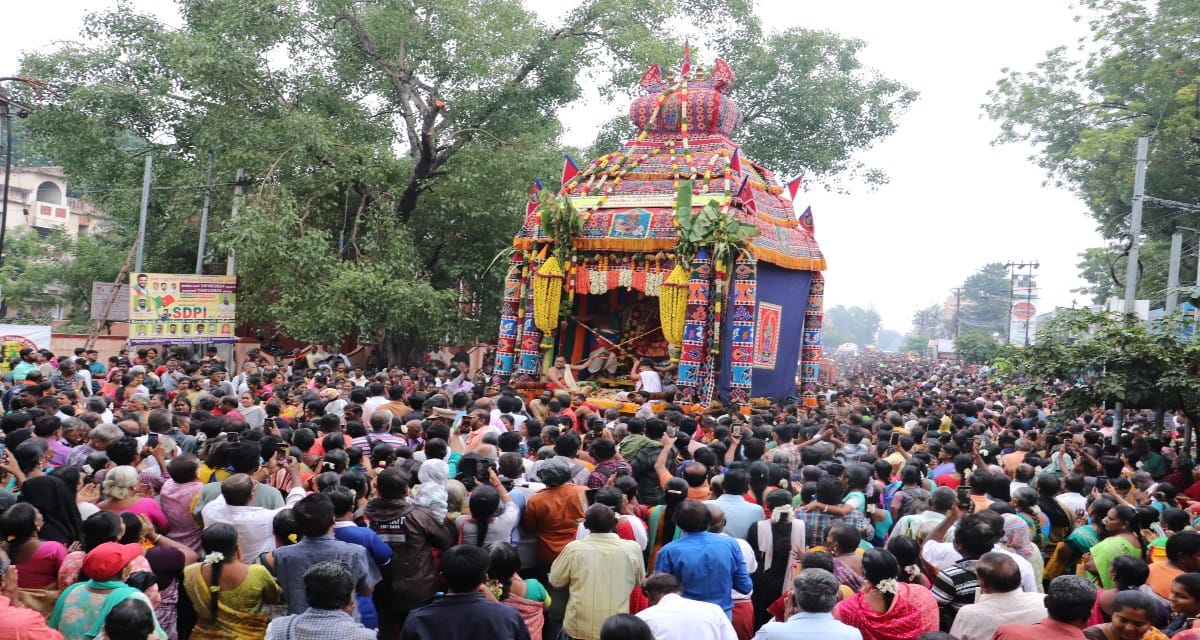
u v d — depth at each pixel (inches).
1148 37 1226.0
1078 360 554.3
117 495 271.1
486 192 1063.0
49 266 1443.2
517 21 1085.1
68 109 1016.9
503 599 244.8
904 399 808.9
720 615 223.6
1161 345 527.8
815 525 300.0
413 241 1088.8
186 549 261.4
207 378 652.1
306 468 355.9
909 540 266.5
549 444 397.7
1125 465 506.0
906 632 219.9
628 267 786.2
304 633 198.1
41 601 231.5
